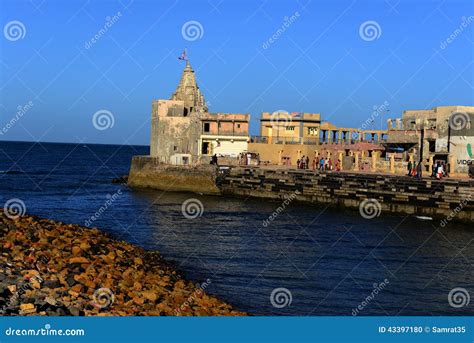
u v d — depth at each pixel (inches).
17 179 4293.8
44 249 1110.4
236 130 3587.6
